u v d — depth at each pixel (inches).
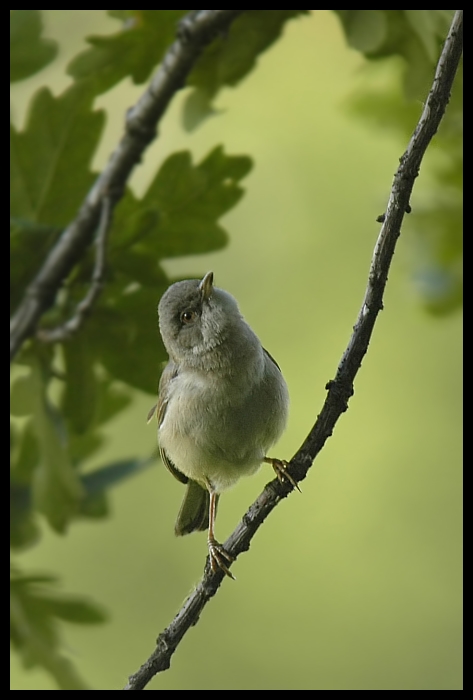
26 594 378.0
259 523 300.0
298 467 290.8
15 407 387.5
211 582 303.7
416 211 428.1
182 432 362.6
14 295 390.3
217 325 358.3
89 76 388.8
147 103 375.9
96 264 363.6
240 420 354.6
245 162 389.1
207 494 409.4
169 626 307.3
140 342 398.3
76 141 390.0
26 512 401.4
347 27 375.9
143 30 384.5
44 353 393.7
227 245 394.3
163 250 393.7
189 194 388.5
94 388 400.2
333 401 282.4
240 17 395.2
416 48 375.2
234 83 414.9
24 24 386.6
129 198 387.9
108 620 379.6
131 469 405.7
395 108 432.5
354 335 278.7
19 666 374.6
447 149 419.8
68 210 395.2
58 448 383.6
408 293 441.4
